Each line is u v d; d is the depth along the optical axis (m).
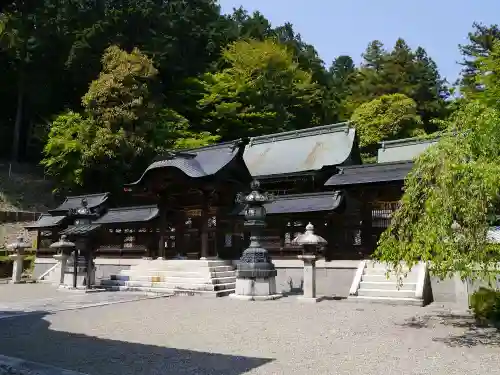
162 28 40.56
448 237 8.82
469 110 10.06
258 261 16.80
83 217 20.77
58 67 38.78
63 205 28.36
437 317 12.15
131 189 22.69
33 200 36.19
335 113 50.12
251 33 53.75
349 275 17.95
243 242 21.91
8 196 35.34
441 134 11.02
